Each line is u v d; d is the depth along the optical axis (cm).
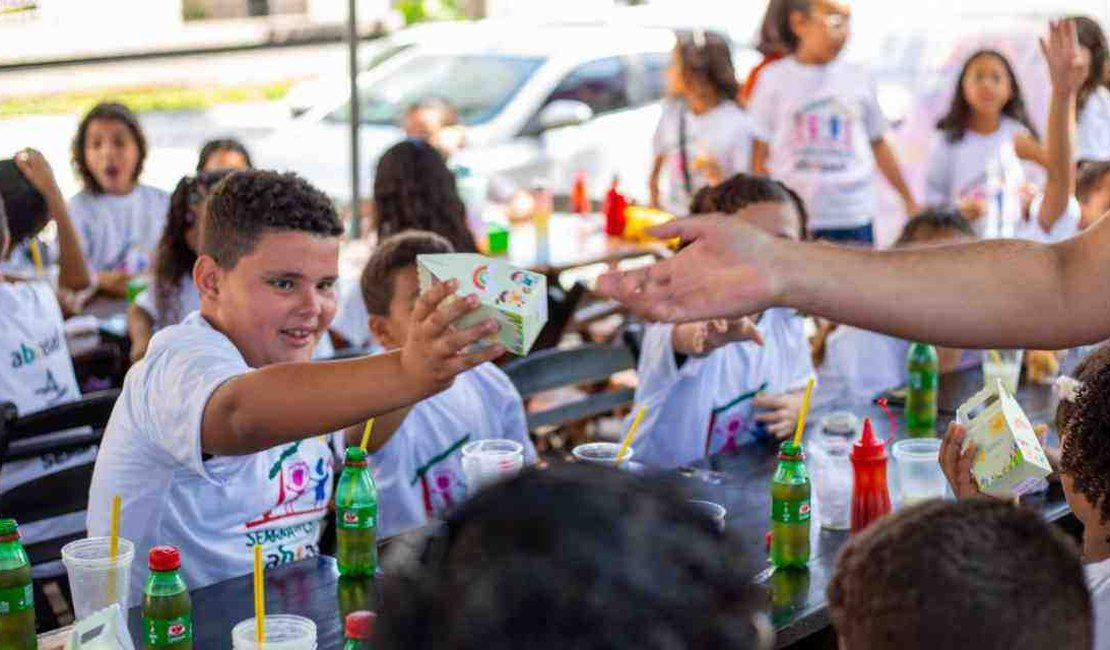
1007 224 552
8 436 287
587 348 359
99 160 533
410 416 305
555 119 777
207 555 247
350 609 231
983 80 575
